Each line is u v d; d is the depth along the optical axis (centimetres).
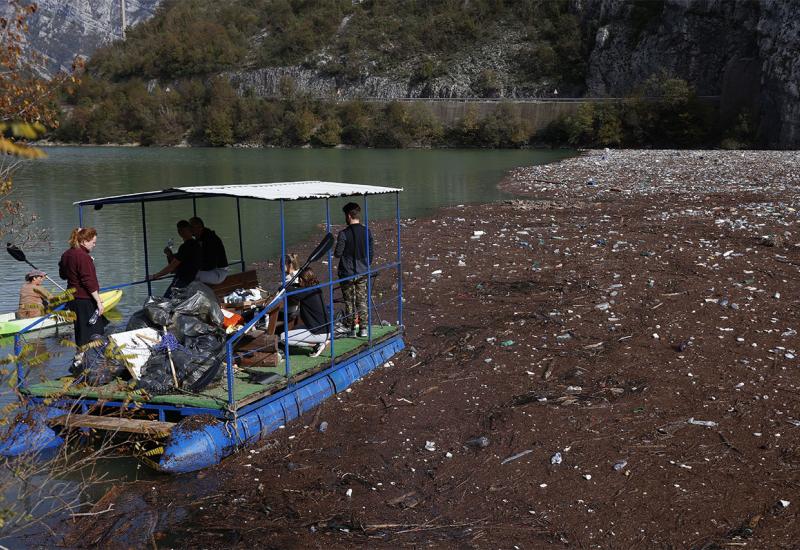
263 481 702
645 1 9194
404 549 582
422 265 1698
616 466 702
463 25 10956
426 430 806
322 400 890
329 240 908
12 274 1709
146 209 2973
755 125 6831
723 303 1236
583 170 4353
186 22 13738
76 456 758
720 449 732
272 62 11925
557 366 986
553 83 9662
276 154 7762
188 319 859
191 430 730
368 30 11844
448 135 8762
